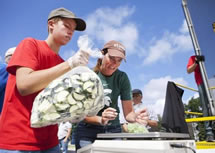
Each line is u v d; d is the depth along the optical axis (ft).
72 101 3.38
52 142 4.17
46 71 3.25
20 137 3.50
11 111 3.59
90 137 6.41
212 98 9.87
